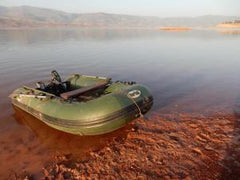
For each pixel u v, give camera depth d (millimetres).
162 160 4555
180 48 24438
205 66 14750
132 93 5504
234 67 14273
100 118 4918
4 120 6691
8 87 10094
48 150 5125
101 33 55688
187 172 4160
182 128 5930
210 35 45594
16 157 4859
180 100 8180
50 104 5730
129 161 4582
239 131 5668
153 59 17469
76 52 21109
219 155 4637
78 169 4402
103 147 5168
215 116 6652
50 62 15969
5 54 19109
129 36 43531
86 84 7652
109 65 15141
